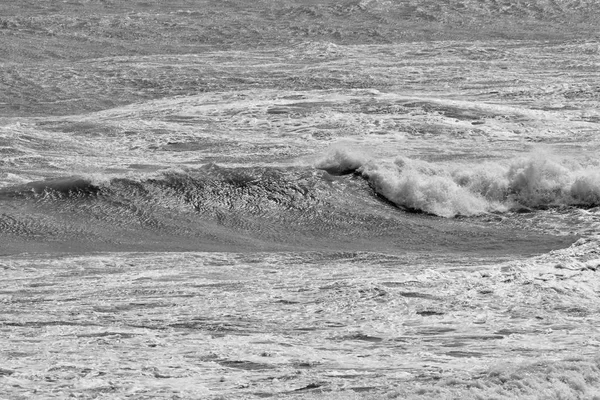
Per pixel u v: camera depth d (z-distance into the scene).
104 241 74.81
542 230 79.06
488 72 172.38
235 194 84.75
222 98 156.12
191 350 40.19
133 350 40.31
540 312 47.28
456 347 40.81
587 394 30.84
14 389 33.81
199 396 32.84
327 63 185.25
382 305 48.75
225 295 52.22
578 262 55.72
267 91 159.88
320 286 53.69
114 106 159.00
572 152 109.44
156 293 53.41
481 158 106.06
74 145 120.19
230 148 117.62
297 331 44.16
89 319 46.91
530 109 139.12
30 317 47.28
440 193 85.44
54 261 65.06
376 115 133.88
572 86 156.50
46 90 169.12
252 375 36.00
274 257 66.31
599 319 46.22
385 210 84.12
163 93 166.50
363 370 36.53
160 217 80.69
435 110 135.38
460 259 65.44
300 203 84.12
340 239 78.06
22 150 114.38
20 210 80.56
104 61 193.75
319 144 118.31
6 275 60.00
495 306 48.34
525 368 33.78
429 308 48.03
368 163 91.38
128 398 32.78
